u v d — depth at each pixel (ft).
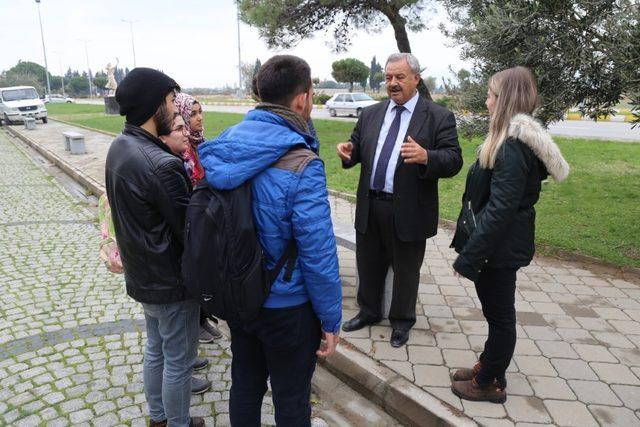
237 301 5.72
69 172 34.19
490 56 16.61
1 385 9.69
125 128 6.98
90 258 17.06
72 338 11.56
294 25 46.42
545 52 15.52
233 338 6.72
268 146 5.53
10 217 22.54
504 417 8.36
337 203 23.82
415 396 8.89
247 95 167.84
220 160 5.67
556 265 15.43
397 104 9.92
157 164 6.54
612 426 8.18
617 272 14.83
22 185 30.30
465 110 19.30
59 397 9.32
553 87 16.15
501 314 7.95
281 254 5.89
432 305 12.73
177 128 7.39
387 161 9.92
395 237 10.09
